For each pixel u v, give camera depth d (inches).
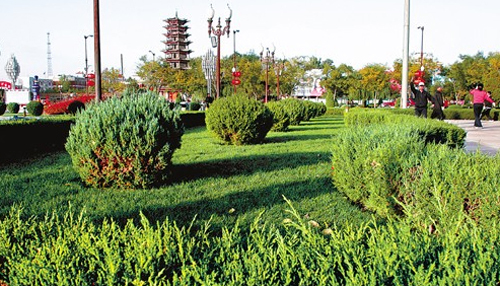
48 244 81.4
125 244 80.2
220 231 151.2
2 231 95.4
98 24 462.6
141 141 222.7
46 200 199.2
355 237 84.0
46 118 463.8
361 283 62.8
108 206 187.0
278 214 170.7
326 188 217.9
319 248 74.3
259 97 2128.4
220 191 213.9
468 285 59.6
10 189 221.8
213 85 1908.2
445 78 2198.6
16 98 1793.8
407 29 756.6
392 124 251.8
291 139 499.2
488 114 1012.5
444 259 66.5
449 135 278.4
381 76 1898.4
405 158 157.5
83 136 225.5
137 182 224.8
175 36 2940.5
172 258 76.4
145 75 1963.6
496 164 123.8
